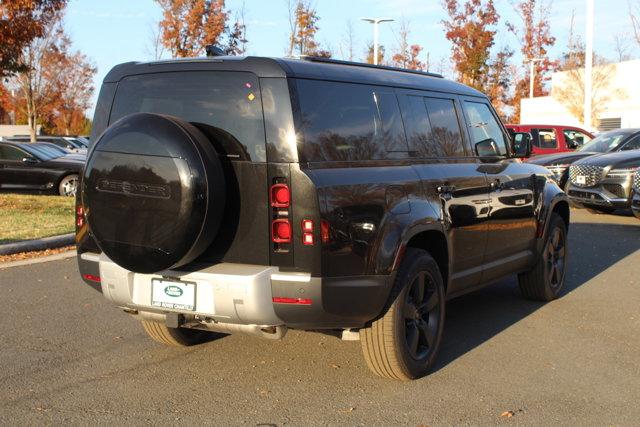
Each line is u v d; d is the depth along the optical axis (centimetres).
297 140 421
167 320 454
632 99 3619
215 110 442
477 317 671
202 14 2577
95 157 441
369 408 446
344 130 455
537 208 679
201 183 414
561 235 741
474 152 596
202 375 508
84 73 3794
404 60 3534
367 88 486
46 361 537
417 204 491
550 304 720
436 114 556
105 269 467
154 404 453
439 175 527
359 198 441
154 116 432
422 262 493
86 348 570
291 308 423
